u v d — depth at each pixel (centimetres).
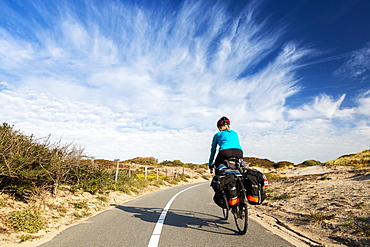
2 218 471
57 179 752
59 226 512
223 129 513
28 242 395
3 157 548
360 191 817
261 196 424
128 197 1099
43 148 672
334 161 3006
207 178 3950
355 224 485
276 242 397
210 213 676
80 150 868
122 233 451
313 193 936
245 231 427
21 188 599
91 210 718
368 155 2828
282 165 4703
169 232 458
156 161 5600
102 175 1019
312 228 507
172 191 1466
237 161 459
